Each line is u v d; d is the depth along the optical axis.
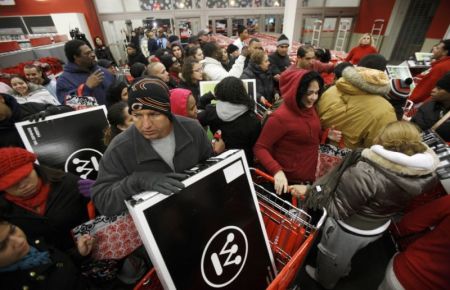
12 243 0.69
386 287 1.17
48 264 0.81
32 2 8.41
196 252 0.79
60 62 5.09
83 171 1.48
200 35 5.40
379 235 1.18
